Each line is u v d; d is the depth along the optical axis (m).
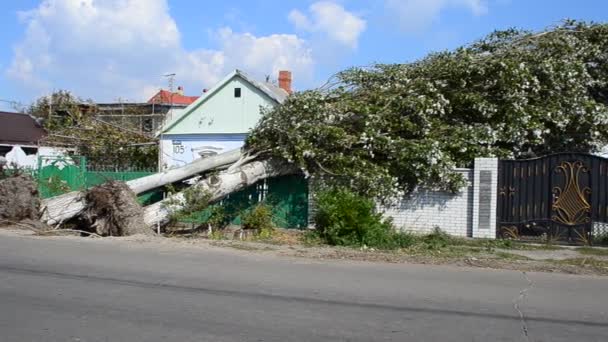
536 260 11.32
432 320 6.83
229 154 16.17
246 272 9.52
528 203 13.74
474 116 15.36
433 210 14.57
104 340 5.90
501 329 6.50
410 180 14.72
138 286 8.32
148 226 14.27
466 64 14.95
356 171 14.52
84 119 30.11
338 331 6.32
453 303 7.67
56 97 39.66
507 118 14.81
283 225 15.72
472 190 14.23
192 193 14.48
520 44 15.94
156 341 5.89
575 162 13.41
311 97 15.42
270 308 7.22
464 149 14.40
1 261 10.12
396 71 16.09
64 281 8.56
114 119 32.53
